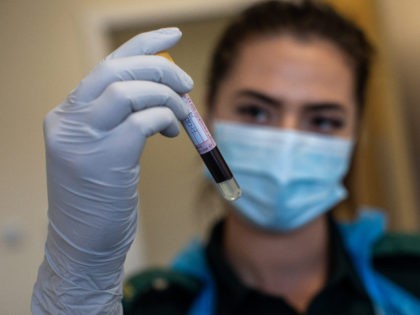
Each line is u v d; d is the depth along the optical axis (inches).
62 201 23.5
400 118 83.6
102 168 22.5
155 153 107.9
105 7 92.4
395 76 83.4
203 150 24.1
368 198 79.4
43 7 90.3
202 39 105.0
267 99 38.4
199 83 104.0
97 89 22.6
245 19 42.7
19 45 89.2
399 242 44.1
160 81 23.2
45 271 25.4
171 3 93.9
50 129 23.2
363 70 42.8
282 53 38.3
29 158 88.4
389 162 82.5
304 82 37.8
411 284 42.2
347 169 45.2
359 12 79.0
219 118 41.6
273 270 39.2
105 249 24.0
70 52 90.3
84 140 22.4
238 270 40.1
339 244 40.8
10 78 88.7
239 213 38.9
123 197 23.1
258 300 37.7
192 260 43.6
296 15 40.3
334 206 43.0
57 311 24.6
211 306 39.7
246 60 39.9
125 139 22.2
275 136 38.3
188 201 107.7
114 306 25.6
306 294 39.4
